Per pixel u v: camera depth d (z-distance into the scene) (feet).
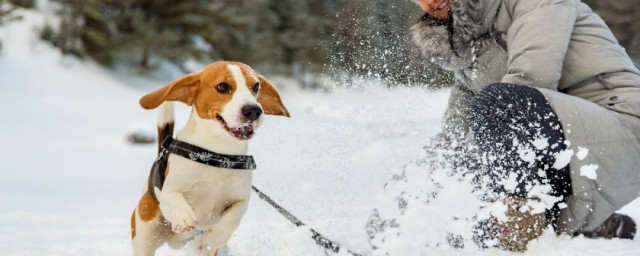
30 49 108.17
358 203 15.01
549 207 11.65
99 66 117.19
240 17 140.05
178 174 11.03
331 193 15.79
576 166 11.46
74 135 74.23
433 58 13.70
